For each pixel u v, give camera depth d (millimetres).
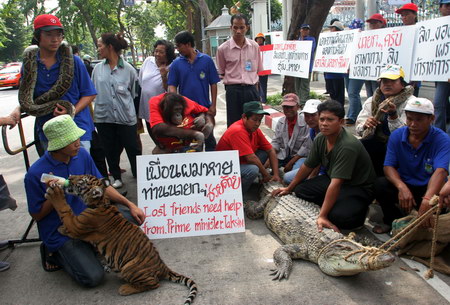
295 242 3953
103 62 5684
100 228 3332
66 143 3457
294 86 11602
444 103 5789
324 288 3352
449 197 3201
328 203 4035
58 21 4137
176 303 3232
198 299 3281
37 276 3764
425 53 5258
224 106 13367
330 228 3854
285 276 3518
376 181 4262
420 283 3354
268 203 4699
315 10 10023
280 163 5961
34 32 4148
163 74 6109
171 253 4098
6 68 29562
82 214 3311
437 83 5801
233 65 6531
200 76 5824
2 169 7578
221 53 6609
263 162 5562
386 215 4340
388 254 3041
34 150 9023
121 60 5707
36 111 4180
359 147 4117
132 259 3322
